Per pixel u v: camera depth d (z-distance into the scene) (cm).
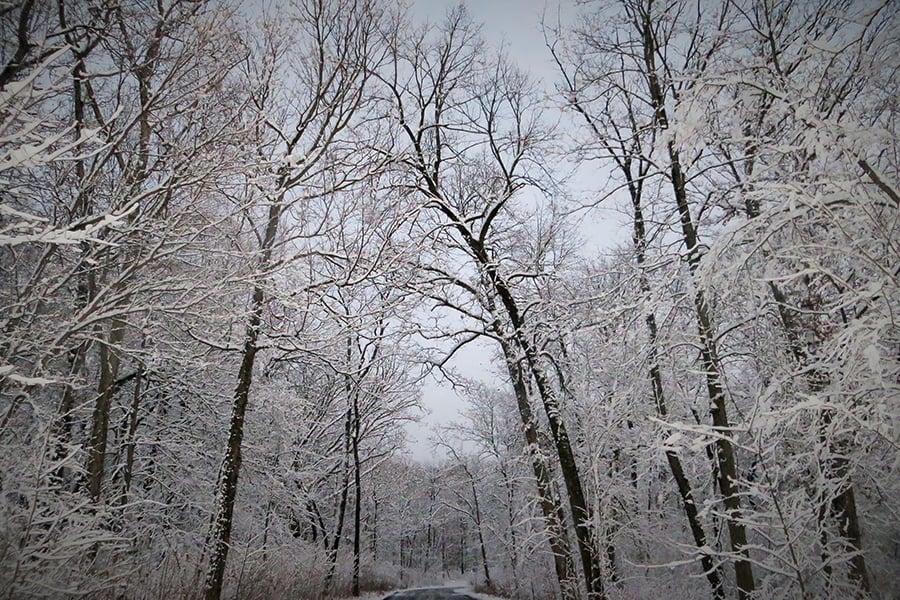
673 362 705
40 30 467
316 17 753
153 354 684
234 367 1170
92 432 854
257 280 695
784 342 646
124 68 507
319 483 1841
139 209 593
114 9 491
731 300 596
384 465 2734
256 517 1259
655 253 712
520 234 1191
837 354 443
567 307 850
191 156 557
